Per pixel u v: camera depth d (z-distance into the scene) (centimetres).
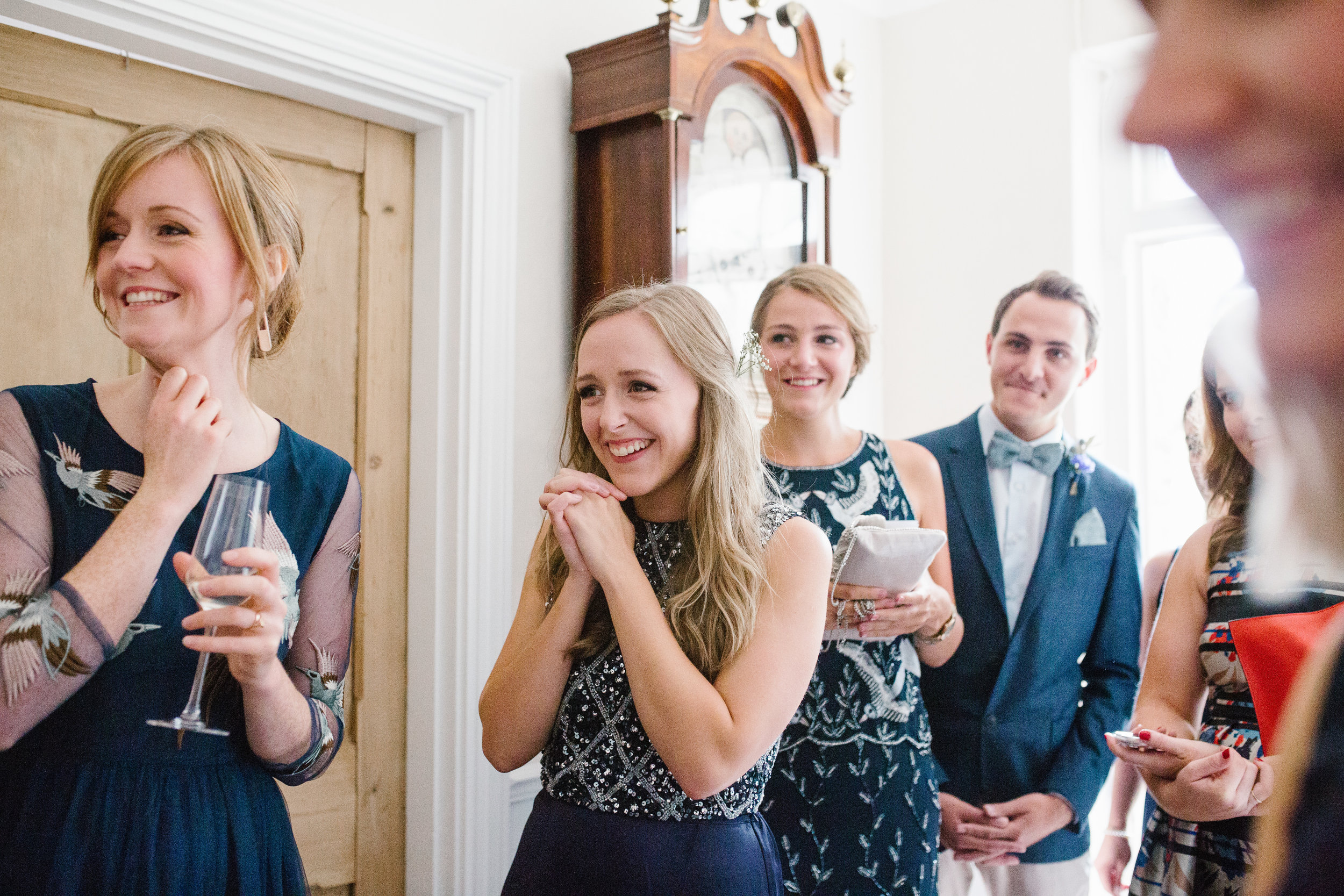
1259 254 17
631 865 108
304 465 118
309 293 206
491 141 219
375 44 198
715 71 225
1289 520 20
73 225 176
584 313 233
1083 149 303
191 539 107
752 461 120
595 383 119
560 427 234
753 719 106
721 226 231
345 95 201
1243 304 19
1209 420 150
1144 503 307
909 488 201
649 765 111
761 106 243
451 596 215
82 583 91
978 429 218
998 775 194
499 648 219
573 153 238
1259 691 96
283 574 111
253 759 110
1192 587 157
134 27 172
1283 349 18
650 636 108
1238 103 17
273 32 184
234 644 92
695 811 111
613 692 114
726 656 112
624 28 251
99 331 179
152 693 101
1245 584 144
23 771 97
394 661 218
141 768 99
